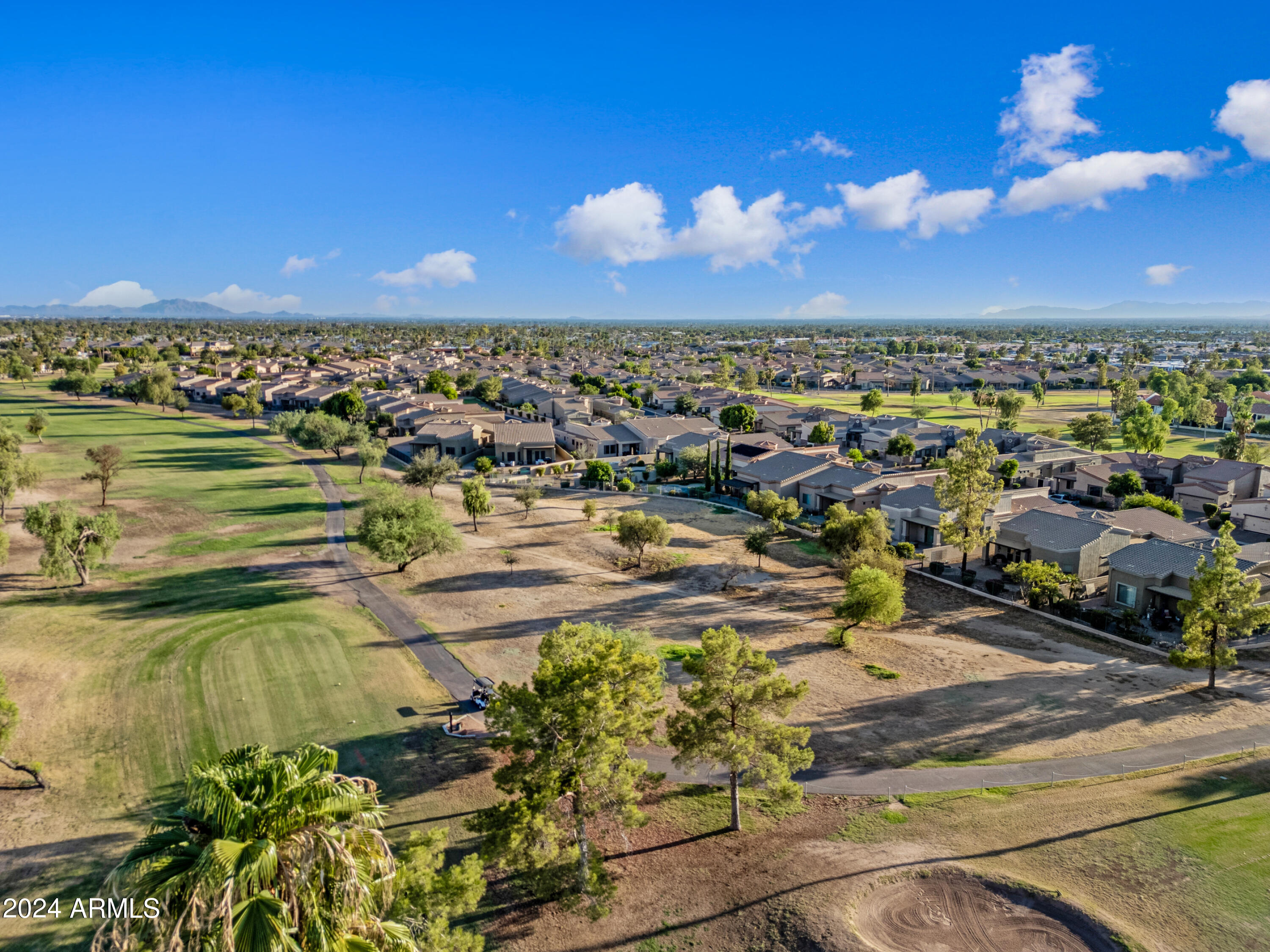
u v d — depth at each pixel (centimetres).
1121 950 2495
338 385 19388
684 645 5297
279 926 1305
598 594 6338
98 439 13550
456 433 13075
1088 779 3612
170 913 1332
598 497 10169
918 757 3828
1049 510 7575
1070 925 2625
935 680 4781
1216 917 2653
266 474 11019
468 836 3178
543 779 2675
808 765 3172
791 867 2964
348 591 6241
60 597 5838
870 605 5147
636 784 3391
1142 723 4191
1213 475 9988
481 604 6034
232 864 1312
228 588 6225
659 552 7569
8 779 3469
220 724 4025
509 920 2730
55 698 4219
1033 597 6222
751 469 10512
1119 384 18625
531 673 4747
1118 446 14838
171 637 5138
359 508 9069
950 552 7550
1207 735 4050
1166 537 7344
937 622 5878
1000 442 12862
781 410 16038
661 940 2614
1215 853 3014
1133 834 3150
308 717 4131
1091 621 5819
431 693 4456
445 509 9188
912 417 17638
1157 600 6078
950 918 2669
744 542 7869
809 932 2586
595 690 2873
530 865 2686
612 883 2705
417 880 2212
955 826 3234
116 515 6631
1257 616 4441
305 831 1439
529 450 12825
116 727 3959
